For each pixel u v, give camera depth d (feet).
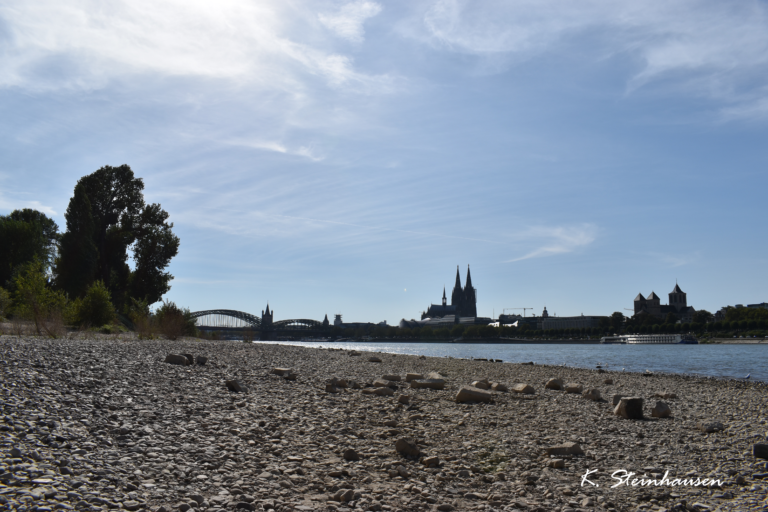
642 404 49.83
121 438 28.86
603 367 182.09
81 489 20.99
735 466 33.19
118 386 42.14
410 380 69.87
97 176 223.92
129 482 22.59
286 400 46.65
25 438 26.09
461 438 38.19
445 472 29.60
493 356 313.94
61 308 119.55
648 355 330.54
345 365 91.71
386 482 27.12
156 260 230.07
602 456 34.78
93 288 134.51
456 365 113.19
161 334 137.59
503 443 37.04
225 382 51.13
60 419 30.35
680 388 83.87
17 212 280.51
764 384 97.25
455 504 24.72
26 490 19.90
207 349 95.50
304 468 28.07
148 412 35.01
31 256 221.25
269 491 23.82
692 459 34.76
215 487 23.59
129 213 229.86
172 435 31.04
